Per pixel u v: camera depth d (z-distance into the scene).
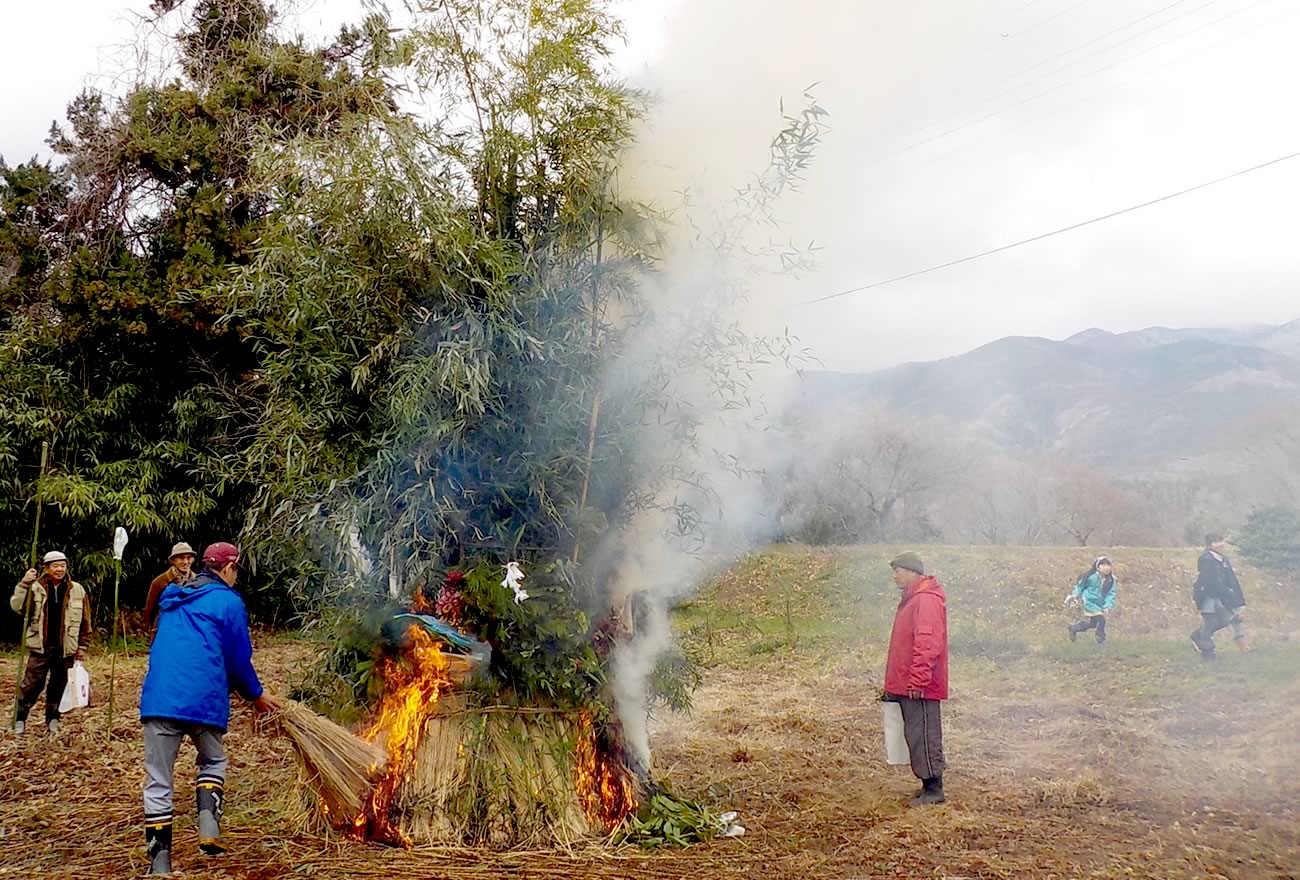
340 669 6.07
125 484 17.52
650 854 5.46
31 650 9.41
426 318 5.84
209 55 19.30
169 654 5.18
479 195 6.18
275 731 5.45
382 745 5.64
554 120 6.08
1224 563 13.80
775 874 5.12
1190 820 6.25
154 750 5.09
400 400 5.61
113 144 18.19
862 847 5.67
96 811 6.42
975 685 12.94
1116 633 17.83
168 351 18.16
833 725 10.29
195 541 18.55
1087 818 6.37
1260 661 13.16
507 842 5.43
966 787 7.44
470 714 5.62
